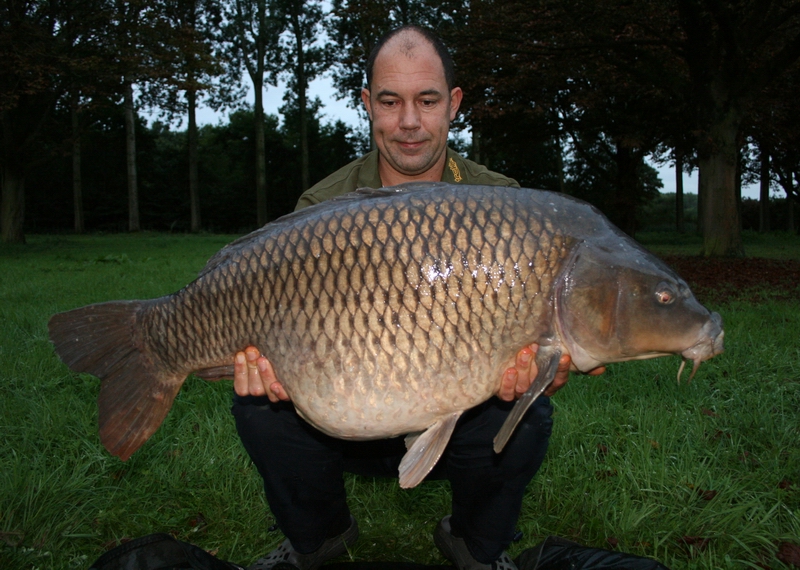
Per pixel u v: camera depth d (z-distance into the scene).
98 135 36.75
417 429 1.81
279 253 1.82
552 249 1.76
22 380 3.58
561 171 26.19
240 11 28.48
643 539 2.24
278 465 2.06
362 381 1.76
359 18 15.34
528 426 2.00
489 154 23.36
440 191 1.81
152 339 2.03
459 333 1.73
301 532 2.13
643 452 2.63
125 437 2.07
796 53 12.55
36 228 35.41
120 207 39.47
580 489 2.50
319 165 42.50
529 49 13.92
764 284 8.49
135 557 1.86
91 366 2.08
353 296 1.75
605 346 1.80
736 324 5.09
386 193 1.93
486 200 1.78
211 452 2.79
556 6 12.17
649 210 49.25
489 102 16.94
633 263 1.78
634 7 12.09
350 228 1.77
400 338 1.73
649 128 19.41
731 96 13.05
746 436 2.91
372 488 2.71
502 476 2.01
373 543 2.38
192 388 3.60
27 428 2.89
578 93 18.16
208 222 41.25
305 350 1.79
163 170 41.53
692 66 13.02
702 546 2.17
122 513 2.42
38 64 15.27
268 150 41.47
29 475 2.44
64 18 16.69
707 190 13.66
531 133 21.19
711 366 3.84
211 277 1.93
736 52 12.61
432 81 2.29
